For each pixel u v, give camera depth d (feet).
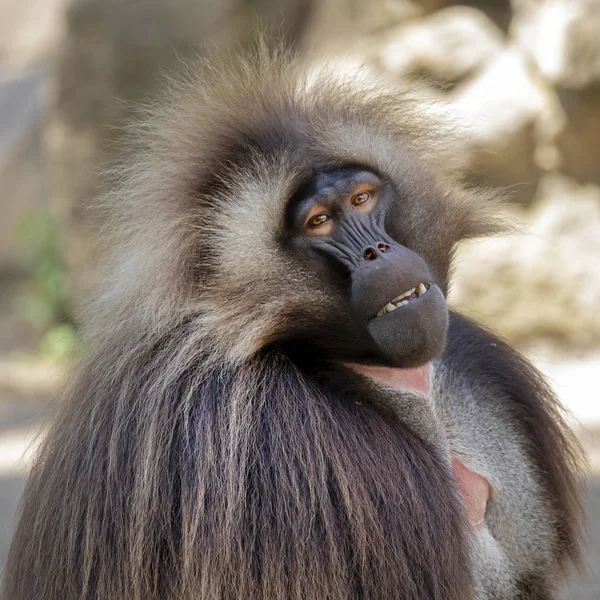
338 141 25.23
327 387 24.43
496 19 85.87
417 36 83.20
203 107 26.61
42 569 23.95
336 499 22.27
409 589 22.13
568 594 36.70
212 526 21.54
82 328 27.71
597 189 82.23
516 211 81.97
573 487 28.73
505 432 27.53
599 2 76.89
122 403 23.38
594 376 71.97
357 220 24.71
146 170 26.50
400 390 25.52
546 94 80.64
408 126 27.63
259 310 24.27
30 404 81.00
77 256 97.40
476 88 81.97
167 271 24.49
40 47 155.63
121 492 22.59
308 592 21.43
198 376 23.27
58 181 98.84
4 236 124.26
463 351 28.25
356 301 23.95
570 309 80.59
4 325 112.16
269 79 26.86
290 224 24.67
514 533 27.17
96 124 96.22
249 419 22.62
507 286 80.89
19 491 55.62
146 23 94.94
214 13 94.63
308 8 96.12
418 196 26.09
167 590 21.89
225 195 24.86
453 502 23.66
